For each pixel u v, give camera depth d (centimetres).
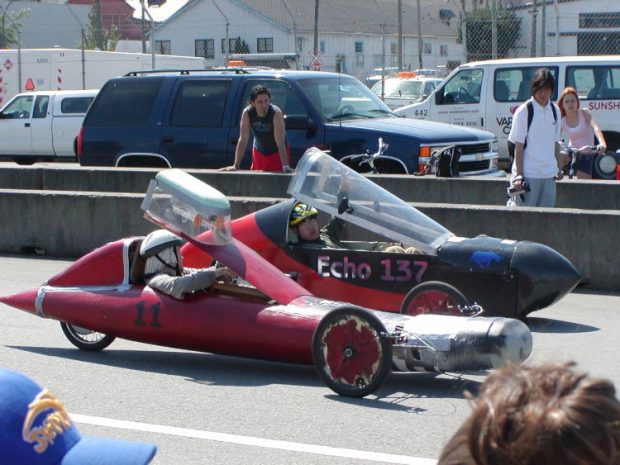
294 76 1738
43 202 1526
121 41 6141
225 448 658
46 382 817
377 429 692
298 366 875
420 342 734
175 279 832
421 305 885
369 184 956
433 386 802
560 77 2273
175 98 1814
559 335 986
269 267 844
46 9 6675
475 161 1759
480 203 1583
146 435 684
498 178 1593
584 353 909
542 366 198
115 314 849
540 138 1253
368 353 746
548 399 190
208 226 841
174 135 1798
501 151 2375
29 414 278
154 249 855
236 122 1755
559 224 1230
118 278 875
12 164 3206
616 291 1212
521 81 2342
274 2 5459
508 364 204
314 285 966
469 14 4612
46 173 1795
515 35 4231
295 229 982
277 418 719
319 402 757
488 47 4250
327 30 5300
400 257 940
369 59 5472
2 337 973
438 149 1667
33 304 887
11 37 5797
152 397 775
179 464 628
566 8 4125
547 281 918
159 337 838
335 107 1745
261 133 1566
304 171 953
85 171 1762
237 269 831
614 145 2239
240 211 1392
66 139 3131
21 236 1545
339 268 956
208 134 1770
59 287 891
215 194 845
